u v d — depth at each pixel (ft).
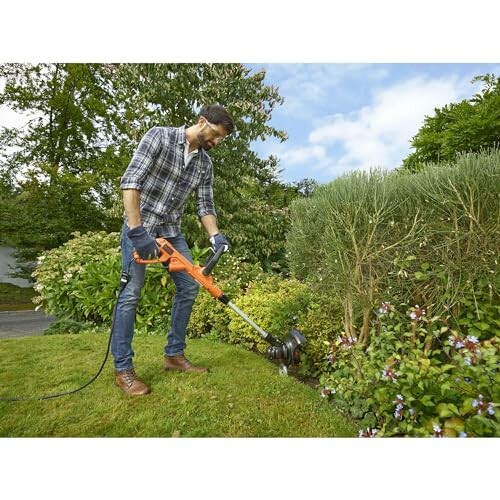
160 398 6.95
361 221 7.28
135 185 6.84
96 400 6.86
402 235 7.18
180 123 21.21
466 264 6.64
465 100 24.11
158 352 9.93
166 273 13.55
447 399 5.33
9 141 44.83
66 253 17.08
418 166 8.84
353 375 6.98
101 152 45.75
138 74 20.08
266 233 22.98
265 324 10.27
